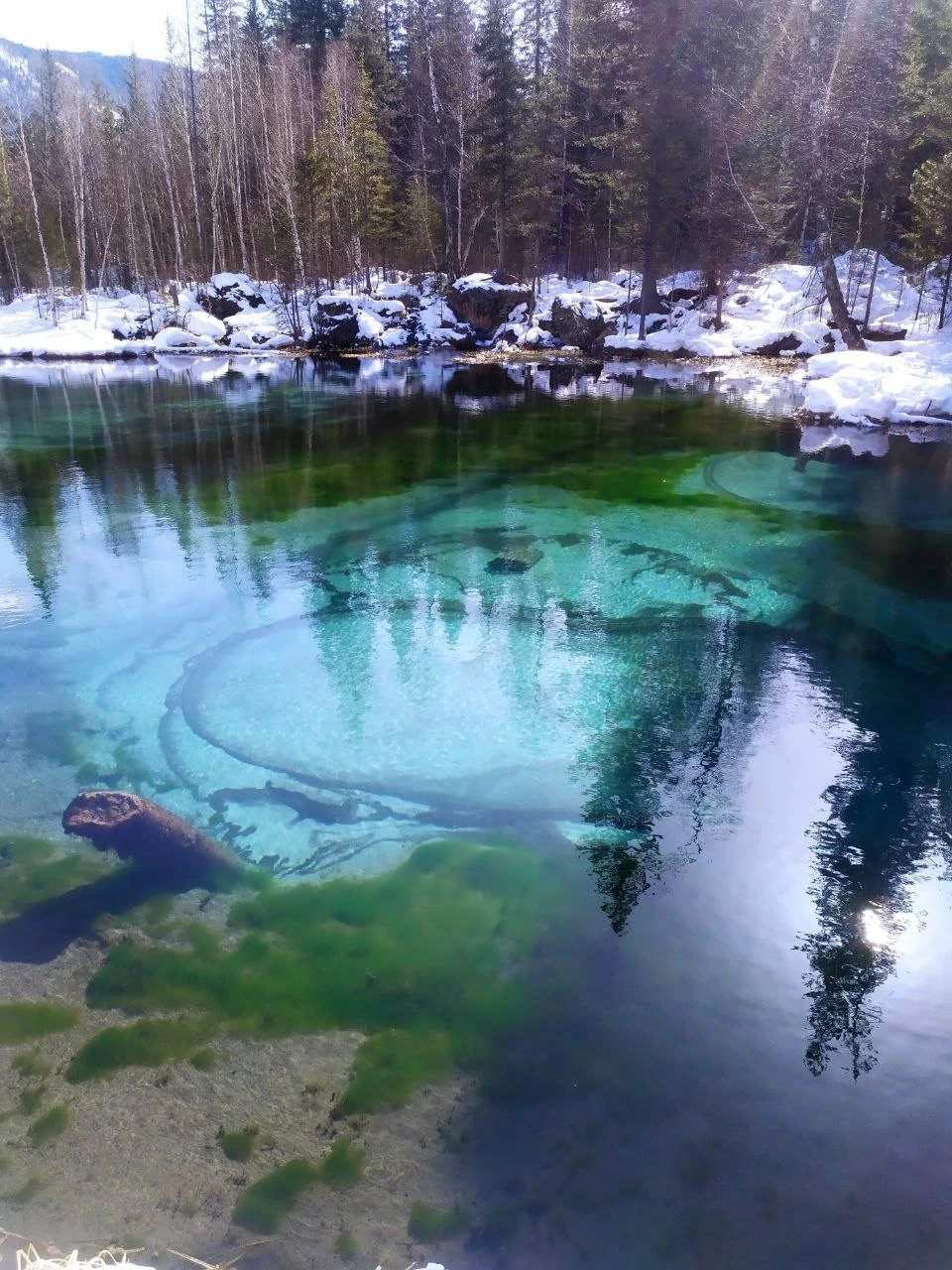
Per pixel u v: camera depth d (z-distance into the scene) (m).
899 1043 3.44
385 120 38.34
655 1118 3.10
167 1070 3.33
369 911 4.27
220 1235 2.68
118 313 33.72
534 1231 2.69
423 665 7.04
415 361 27.92
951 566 9.05
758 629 7.64
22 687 6.70
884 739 5.90
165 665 7.07
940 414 16.33
